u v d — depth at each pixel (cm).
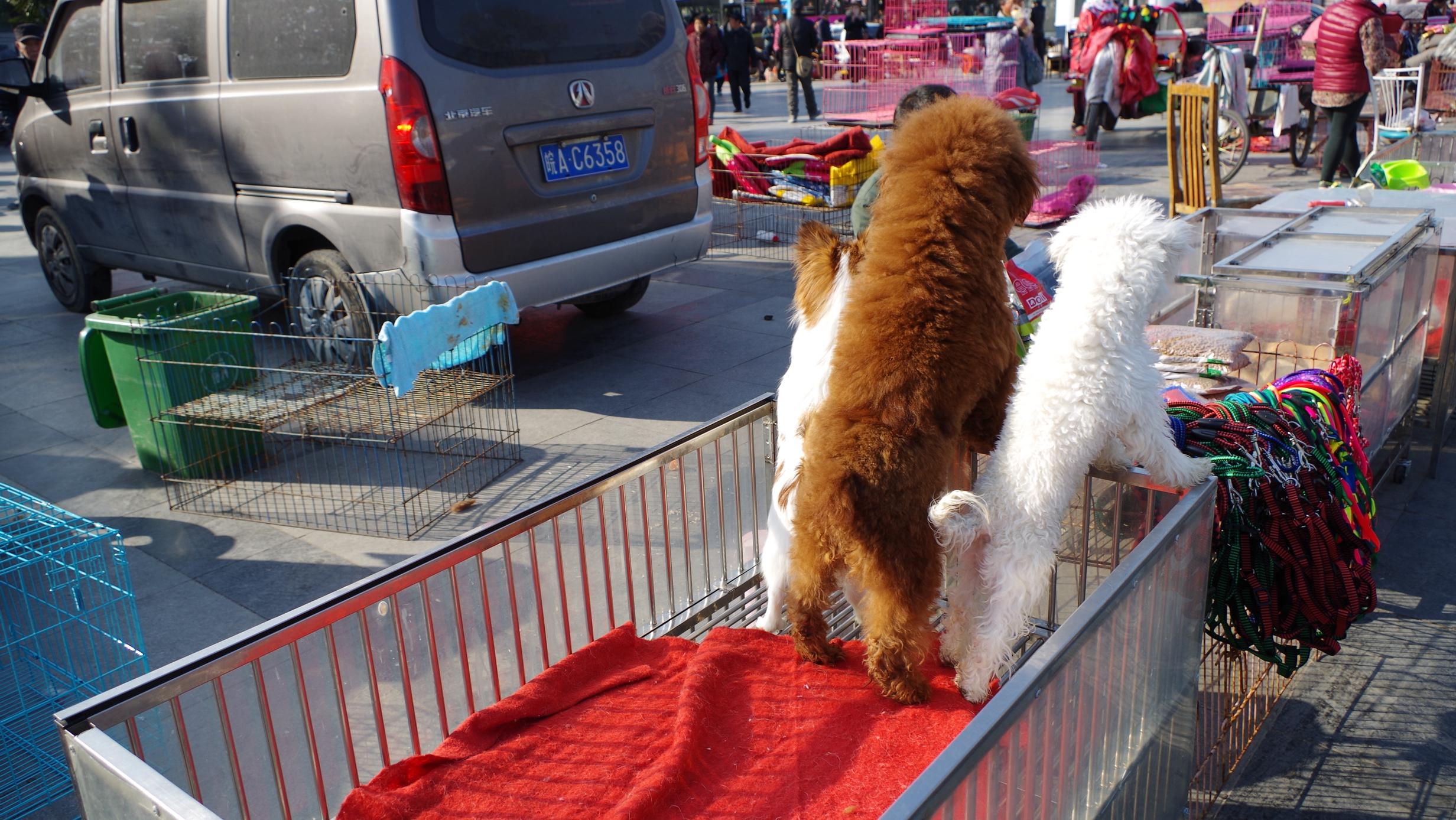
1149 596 198
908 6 1961
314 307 584
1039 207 952
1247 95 1316
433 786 217
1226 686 280
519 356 677
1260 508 255
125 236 718
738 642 271
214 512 472
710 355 660
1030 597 229
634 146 611
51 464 532
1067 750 177
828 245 280
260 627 194
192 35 605
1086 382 221
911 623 240
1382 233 382
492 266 548
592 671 257
